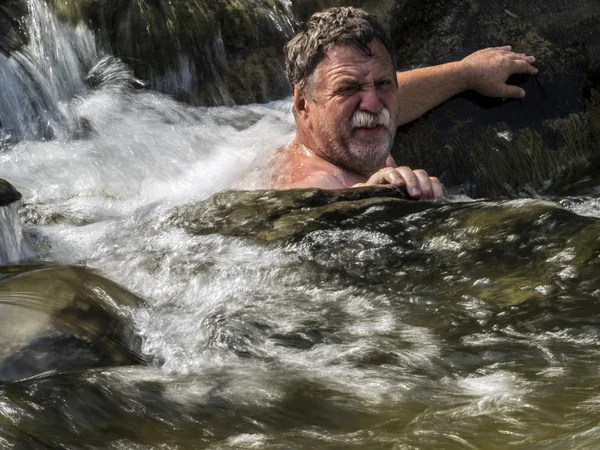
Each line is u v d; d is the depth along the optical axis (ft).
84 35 17.92
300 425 7.49
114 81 17.87
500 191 17.63
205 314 9.98
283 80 18.75
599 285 9.61
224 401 7.93
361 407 7.77
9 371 8.31
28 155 16.52
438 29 19.12
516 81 18.40
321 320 9.67
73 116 17.35
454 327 9.28
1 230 11.96
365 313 9.78
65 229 13.33
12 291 9.26
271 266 10.93
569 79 18.75
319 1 19.13
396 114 15.49
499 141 17.88
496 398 7.75
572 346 8.68
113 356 8.84
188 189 15.53
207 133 17.24
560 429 7.08
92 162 16.29
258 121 17.71
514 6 19.25
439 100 17.90
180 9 18.26
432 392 8.00
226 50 18.49
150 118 17.47
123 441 7.20
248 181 15.60
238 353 9.07
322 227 11.50
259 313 9.91
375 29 15.06
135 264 11.53
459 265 10.39
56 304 9.11
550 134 18.28
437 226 11.23
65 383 7.99
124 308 9.67
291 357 8.91
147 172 16.17
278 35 18.85
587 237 10.39
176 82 18.16
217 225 12.04
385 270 10.58
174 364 8.89
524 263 10.20
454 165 17.52
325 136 15.24
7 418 7.33
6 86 17.20
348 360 8.76
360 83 14.87
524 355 8.59
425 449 6.94
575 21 19.30
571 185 17.66
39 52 17.66
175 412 7.70
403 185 13.07
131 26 18.01
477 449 6.88
